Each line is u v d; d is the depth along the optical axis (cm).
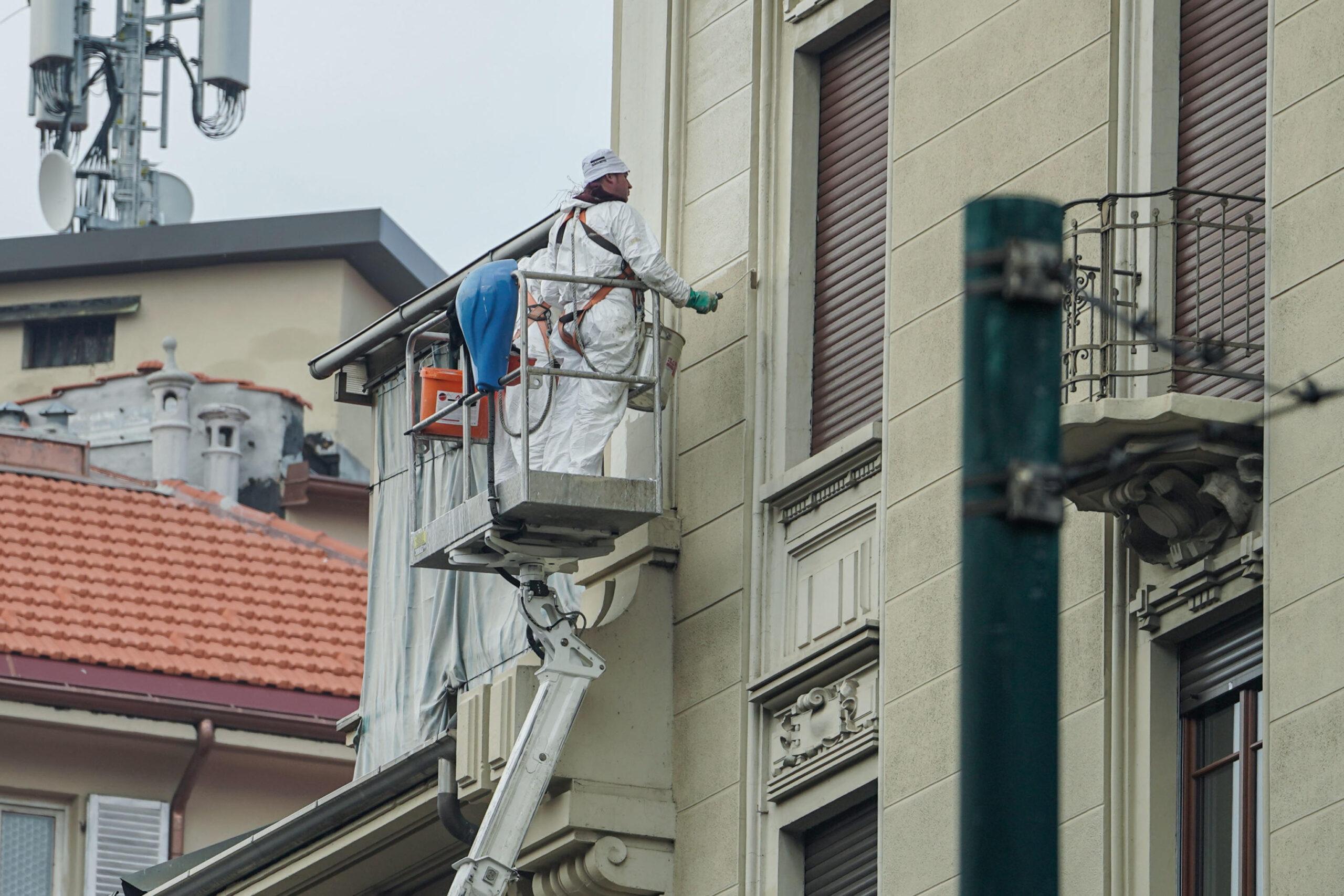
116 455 7350
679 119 3647
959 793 1545
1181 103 2914
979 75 3134
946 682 2988
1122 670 2794
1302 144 2659
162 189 8519
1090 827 2775
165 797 5712
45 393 8038
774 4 3541
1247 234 2764
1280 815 2534
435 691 4031
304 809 4047
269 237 7912
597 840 3378
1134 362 2825
